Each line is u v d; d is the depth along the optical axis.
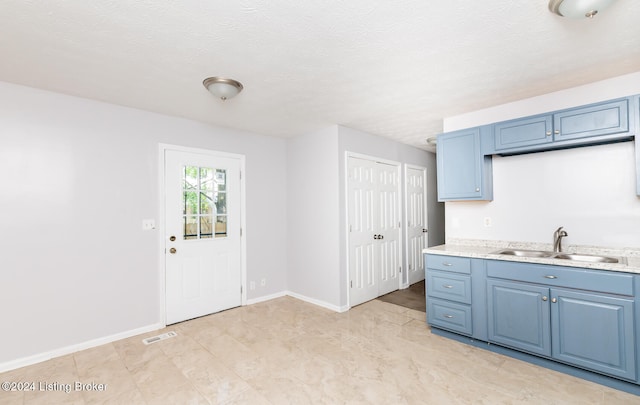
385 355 2.49
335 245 3.61
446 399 1.91
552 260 2.21
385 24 1.66
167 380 2.15
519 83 2.43
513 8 1.53
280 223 4.22
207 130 3.51
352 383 2.09
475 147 2.89
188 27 1.67
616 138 2.22
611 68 2.19
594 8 1.45
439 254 2.86
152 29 1.69
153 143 3.11
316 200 3.85
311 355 2.50
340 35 1.76
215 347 2.66
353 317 3.38
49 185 2.54
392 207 4.45
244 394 1.98
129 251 2.93
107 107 2.83
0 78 2.30
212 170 3.56
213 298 3.53
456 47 1.91
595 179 2.48
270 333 2.95
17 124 2.41
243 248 3.80
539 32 1.75
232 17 1.59
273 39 1.80
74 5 1.48
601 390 1.99
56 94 2.58
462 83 2.43
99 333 2.74
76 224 2.65
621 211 2.37
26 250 2.43
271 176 4.13
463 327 2.69
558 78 2.35
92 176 2.74
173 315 3.21
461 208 3.23
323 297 3.75
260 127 3.70
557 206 2.66
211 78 2.30
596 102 2.31
